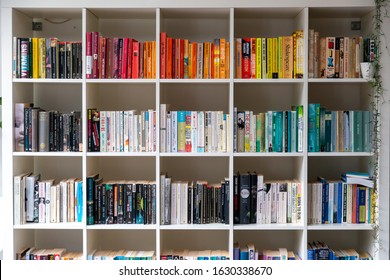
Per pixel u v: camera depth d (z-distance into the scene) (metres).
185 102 3.53
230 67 3.19
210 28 3.52
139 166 3.56
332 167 3.55
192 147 3.24
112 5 3.17
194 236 3.55
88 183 3.22
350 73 3.25
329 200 3.27
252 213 3.26
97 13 3.34
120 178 3.56
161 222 3.24
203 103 3.53
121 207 3.26
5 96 3.20
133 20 3.52
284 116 3.23
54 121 3.25
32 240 3.52
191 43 3.24
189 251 3.40
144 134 3.24
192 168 3.55
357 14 3.37
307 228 3.19
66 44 3.23
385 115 3.16
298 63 3.20
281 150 3.23
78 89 3.54
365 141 3.24
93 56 3.21
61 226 3.20
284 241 3.55
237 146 3.24
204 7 3.16
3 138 3.21
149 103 3.55
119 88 3.54
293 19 3.50
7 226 3.21
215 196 3.27
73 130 3.25
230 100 3.20
